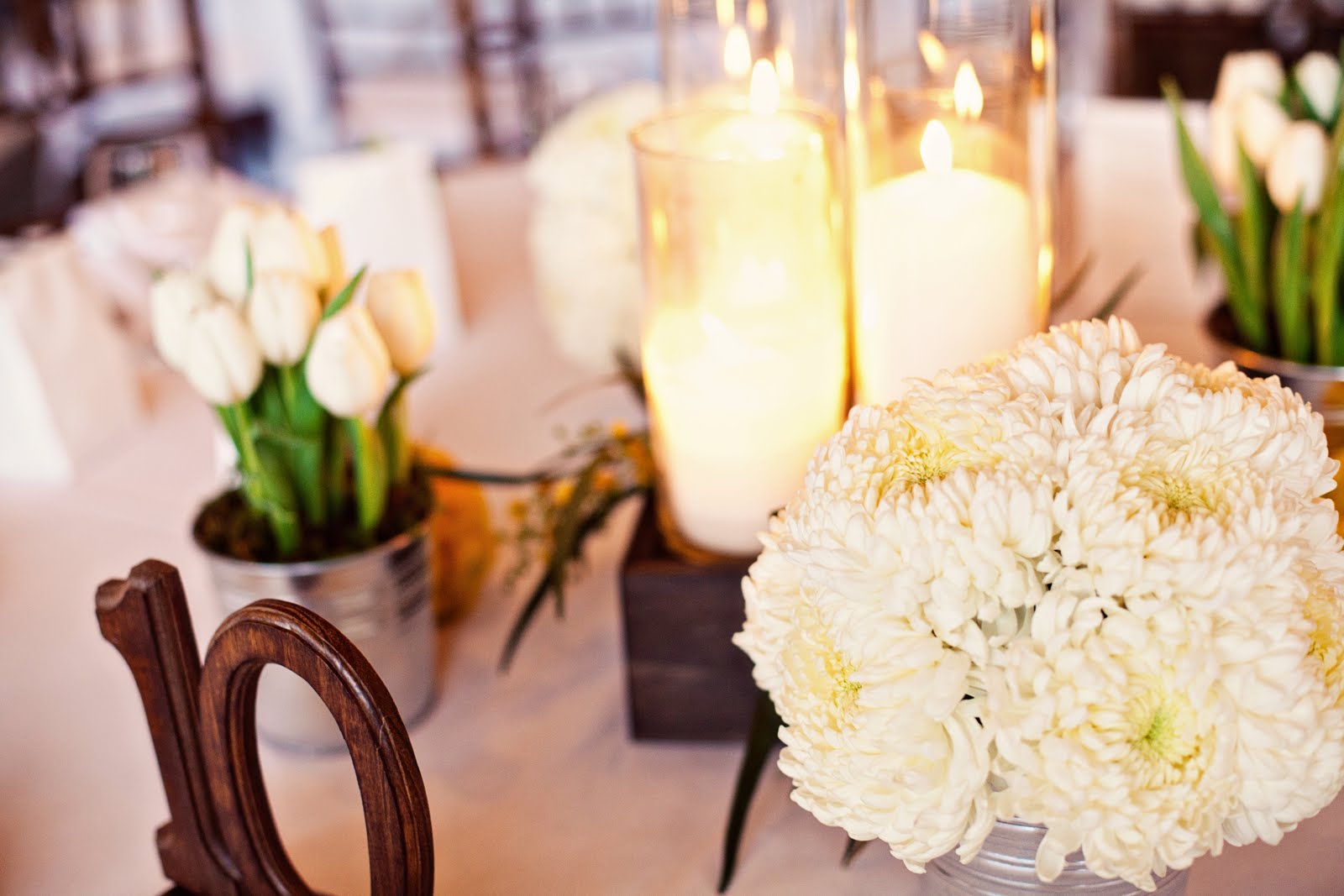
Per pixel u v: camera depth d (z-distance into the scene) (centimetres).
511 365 127
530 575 93
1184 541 43
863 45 70
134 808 74
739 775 68
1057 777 43
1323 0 272
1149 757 44
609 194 107
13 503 108
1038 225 71
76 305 114
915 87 69
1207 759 43
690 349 70
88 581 96
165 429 121
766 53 86
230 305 68
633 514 101
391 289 71
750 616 57
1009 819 47
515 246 159
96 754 79
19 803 75
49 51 313
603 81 263
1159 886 49
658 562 73
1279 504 45
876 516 46
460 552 85
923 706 45
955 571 45
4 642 90
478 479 80
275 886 59
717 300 69
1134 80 289
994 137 68
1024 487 45
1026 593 45
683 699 74
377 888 50
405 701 77
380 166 122
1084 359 50
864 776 47
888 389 73
